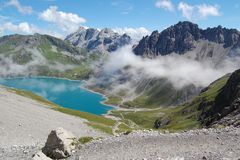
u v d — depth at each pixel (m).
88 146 37.22
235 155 27.17
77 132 87.62
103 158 31.84
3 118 82.44
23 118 89.62
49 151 37.00
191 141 33.38
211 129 37.34
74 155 35.47
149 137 36.91
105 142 37.47
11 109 99.31
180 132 38.59
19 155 39.28
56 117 109.38
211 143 31.83
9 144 56.59
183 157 27.91
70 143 37.50
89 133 90.38
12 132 70.06
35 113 104.81
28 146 44.88
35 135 71.75
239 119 49.16
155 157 29.41
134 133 39.78
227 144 30.75
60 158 36.09
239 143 30.39
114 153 32.94
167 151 30.94
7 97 132.50
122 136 39.22
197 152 29.48
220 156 27.17
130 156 31.02
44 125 87.19
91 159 32.25
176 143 33.41
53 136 37.34
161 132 40.53
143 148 33.03
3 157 39.34
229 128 36.44
